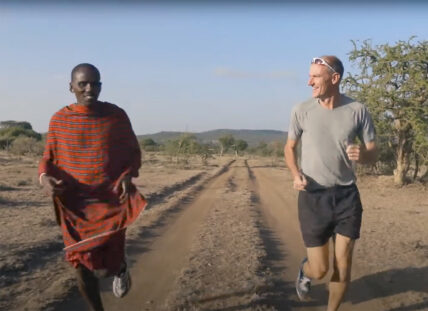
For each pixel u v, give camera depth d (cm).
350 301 537
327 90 422
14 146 6550
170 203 1485
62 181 380
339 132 421
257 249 779
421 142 2095
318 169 426
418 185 2305
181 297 527
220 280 596
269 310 494
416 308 516
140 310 501
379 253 767
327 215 427
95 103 392
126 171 392
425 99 2177
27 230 982
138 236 900
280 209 1409
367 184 2383
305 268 476
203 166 5425
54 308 498
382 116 2231
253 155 11994
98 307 413
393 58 2134
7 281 594
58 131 388
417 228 1055
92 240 384
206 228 998
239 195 1809
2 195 1716
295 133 445
